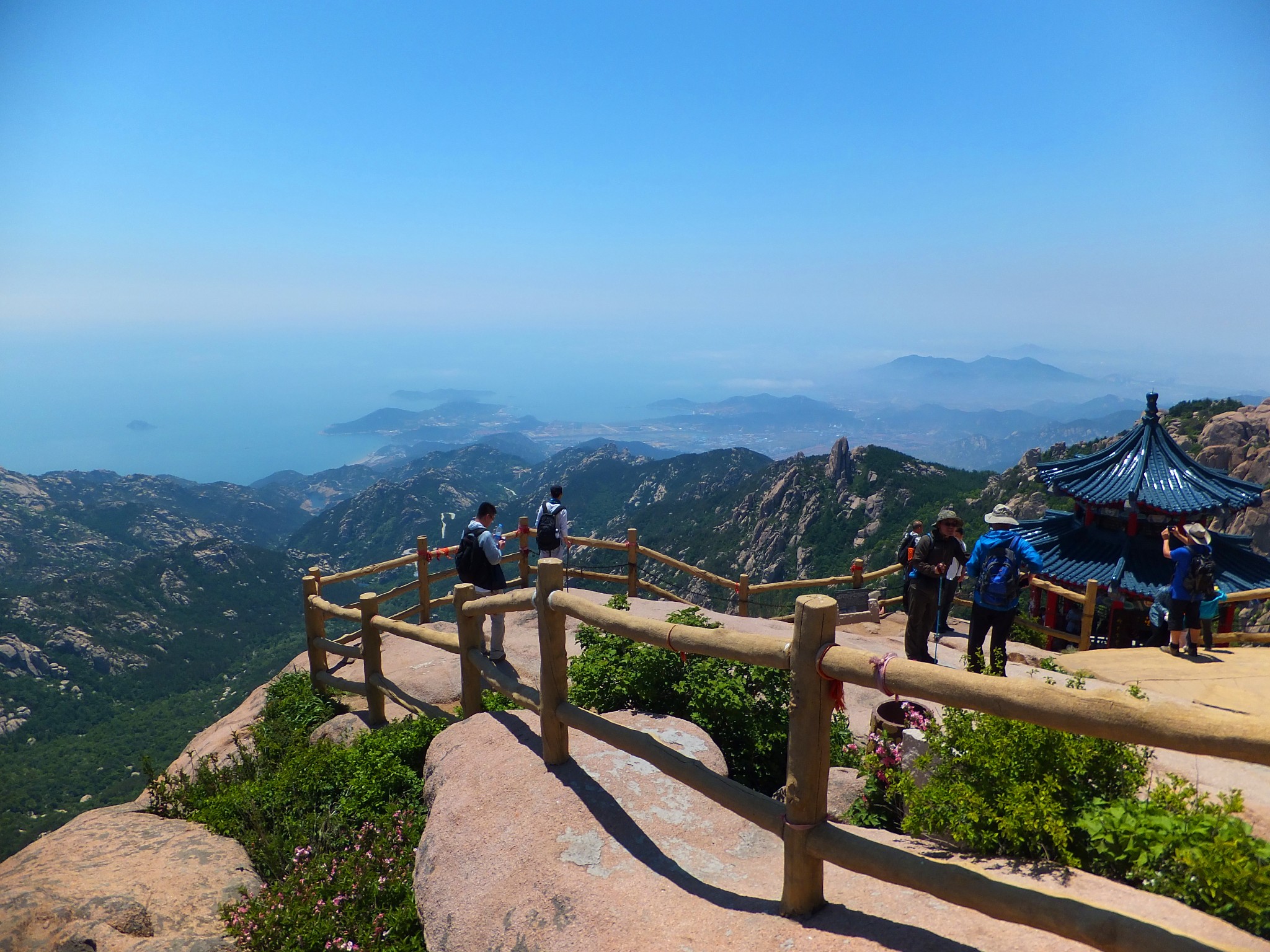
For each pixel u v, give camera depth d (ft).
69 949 14.80
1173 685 28.86
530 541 45.37
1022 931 9.03
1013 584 25.81
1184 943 6.41
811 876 9.96
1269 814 13.61
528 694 16.48
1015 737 12.30
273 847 18.66
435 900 13.26
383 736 23.29
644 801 14.29
